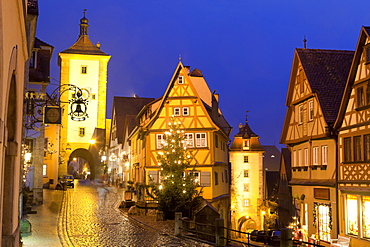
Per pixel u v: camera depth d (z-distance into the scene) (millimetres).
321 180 24250
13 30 8180
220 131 35000
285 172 45812
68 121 61875
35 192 29266
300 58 26406
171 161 25906
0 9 6035
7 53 7297
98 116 63188
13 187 9984
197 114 33875
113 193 41312
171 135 26797
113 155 54125
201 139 33688
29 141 31531
